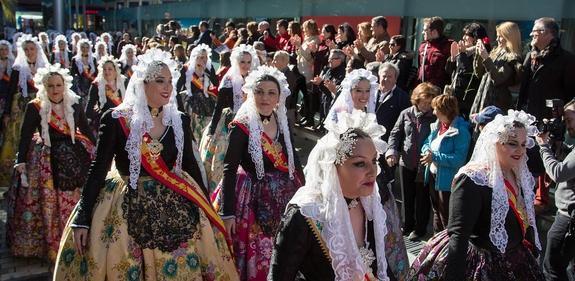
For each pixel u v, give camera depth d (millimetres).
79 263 3152
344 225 2084
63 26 21312
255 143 3602
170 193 3242
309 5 9961
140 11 22328
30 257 4652
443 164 4492
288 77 8281
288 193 3682
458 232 2771
